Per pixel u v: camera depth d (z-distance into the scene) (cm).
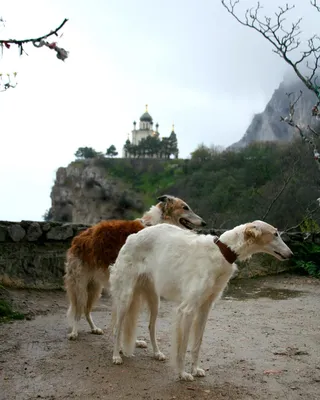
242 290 448
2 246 383
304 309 366
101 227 277
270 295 426
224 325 309
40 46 177
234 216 1052
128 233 274
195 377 206
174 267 209
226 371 215
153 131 5506
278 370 217
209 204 1203
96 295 283
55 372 208
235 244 203
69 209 3297
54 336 270
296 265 533
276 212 935
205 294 202
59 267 403
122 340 233
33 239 397
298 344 264
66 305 353
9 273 377
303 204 907
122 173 2861
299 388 194
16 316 308
